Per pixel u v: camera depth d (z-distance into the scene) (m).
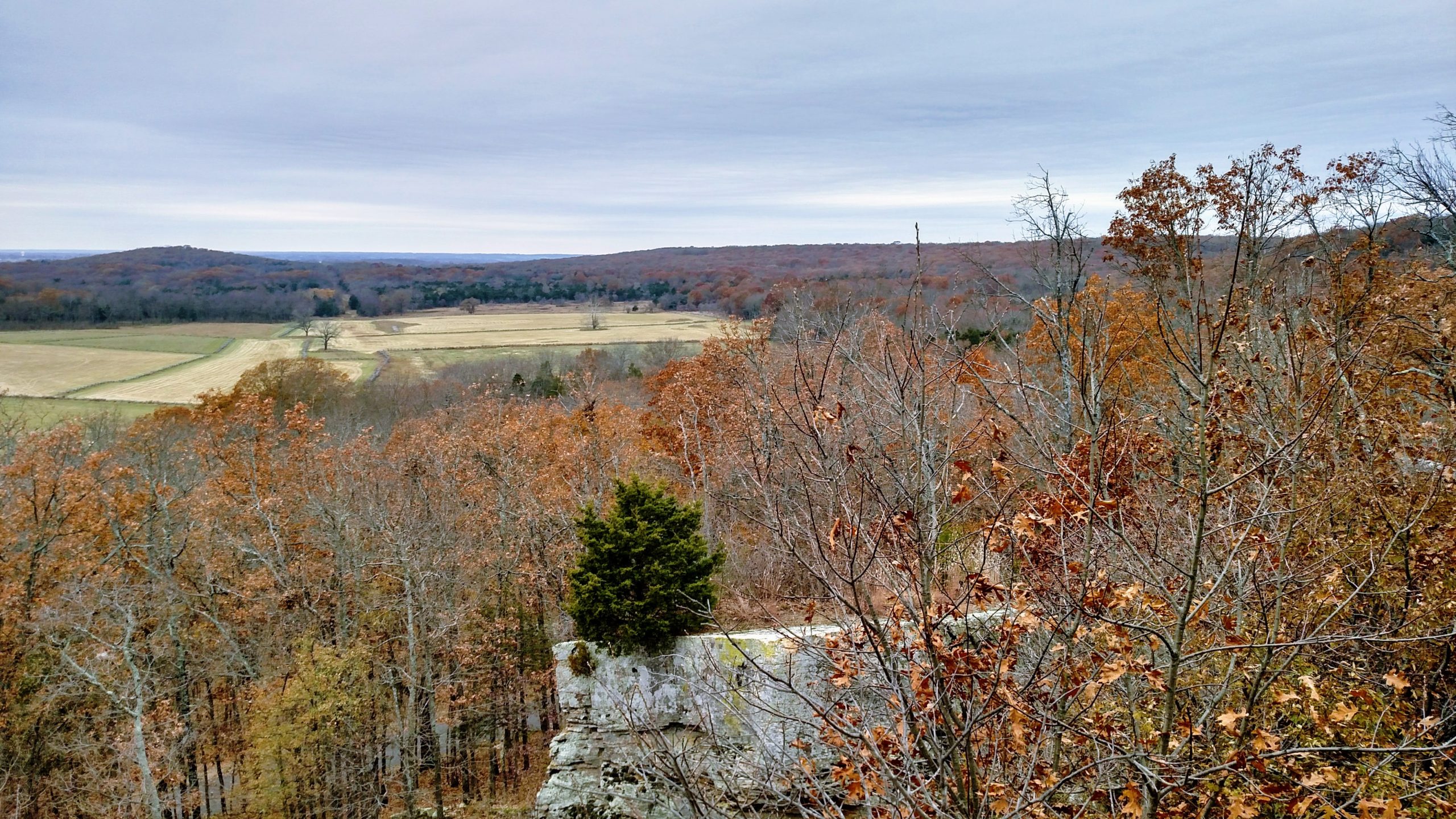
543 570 27.52
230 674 27.14
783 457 9.99
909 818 5.72
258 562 30.67
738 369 26.58
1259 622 7.58
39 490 26.09
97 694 24.47
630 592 15.51
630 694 10.95
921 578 5.82
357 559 27.34
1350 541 8.52
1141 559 5.81
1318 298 11.95
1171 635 6.51
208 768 29.00
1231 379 7.96
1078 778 6.58
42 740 23.55
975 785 5.62
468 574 27.09
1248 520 6.00
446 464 30.22
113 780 23.05
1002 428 8.41
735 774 8.78
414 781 24.45
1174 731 6.85
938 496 6.74
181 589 27.38
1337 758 7.31
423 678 27.53
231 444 33.09
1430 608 7.44
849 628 6.87
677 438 31.42
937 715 6.05
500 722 27.08
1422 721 6.24
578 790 13.65
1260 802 6.51
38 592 24.75
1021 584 6.29
